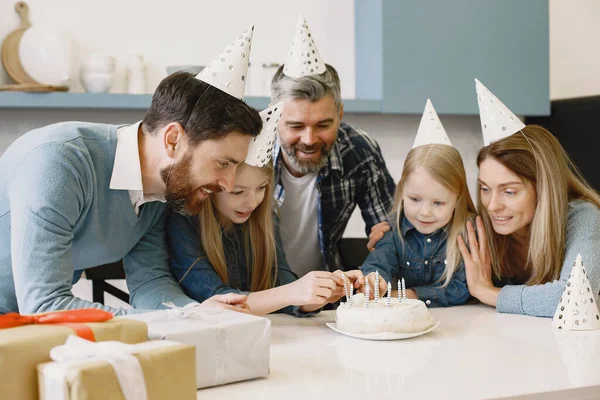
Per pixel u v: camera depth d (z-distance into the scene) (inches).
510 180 68.5
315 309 63.5
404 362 47.5
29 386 33.0
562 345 52.4
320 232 83.0
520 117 135.7
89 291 114.6
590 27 140.2
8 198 53.2
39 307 48.1
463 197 73.5
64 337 34.5
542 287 64.4
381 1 115.1
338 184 83.6
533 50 122.6
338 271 61.8
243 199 63.2
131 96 107.8
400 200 76.4
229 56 53.9
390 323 54.3
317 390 41.3
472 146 133.6
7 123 113.6
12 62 108.1
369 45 120.4
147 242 62.7
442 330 58.1
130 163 54.5
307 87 72.3
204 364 41.3
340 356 49.2
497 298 66.7
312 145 74.7
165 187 54.6
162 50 118.2
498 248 73.0
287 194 81.1
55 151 50.9
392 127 129.3
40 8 111.7
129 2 116.2
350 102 114.7
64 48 108.1
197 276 63.7
